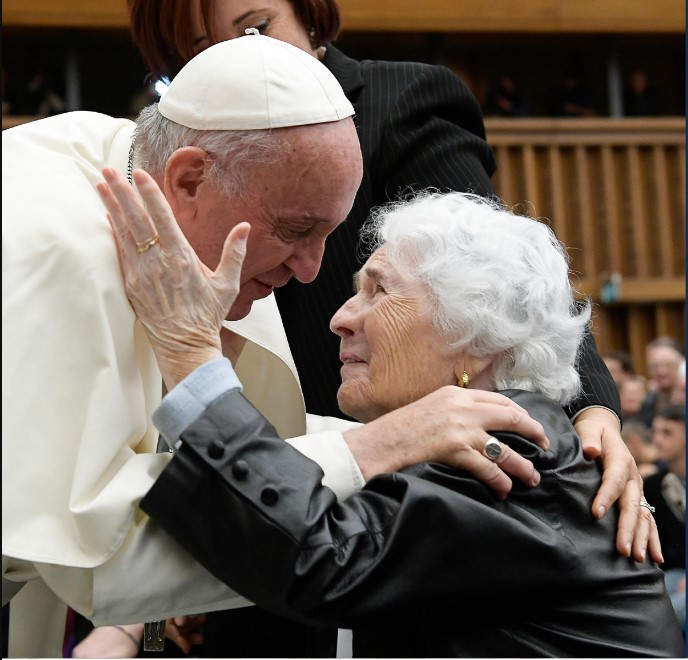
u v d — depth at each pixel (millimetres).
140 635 2832
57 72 8656
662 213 8930
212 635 2539
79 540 1646
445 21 8711
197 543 1614
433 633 1675
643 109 9156
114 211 1705
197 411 1653
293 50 1889
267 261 1859
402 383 1931
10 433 1650
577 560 1700
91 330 1709
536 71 9500
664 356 6105
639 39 9484
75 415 1693
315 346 2514
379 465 1739
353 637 1808
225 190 1796
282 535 1585
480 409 1765
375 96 2631
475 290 1890
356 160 1845
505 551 1645
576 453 1846
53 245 1733
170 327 1688
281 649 2473
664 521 4496
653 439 5074
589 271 8820
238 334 2197
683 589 4340
